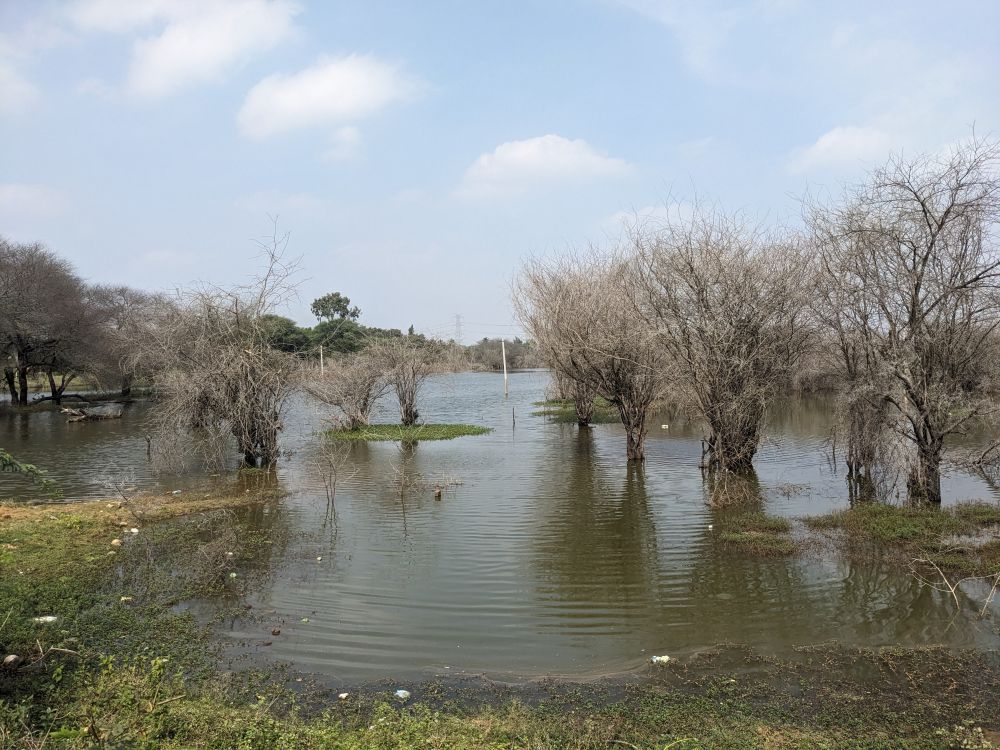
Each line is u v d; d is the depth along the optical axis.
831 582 9.20
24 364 40.09
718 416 15.02
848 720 5.78
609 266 19.77
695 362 15.14
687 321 15.22
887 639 7.46
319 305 72.38
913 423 12.54
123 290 50.88
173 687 6.00
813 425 26.03
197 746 4.87
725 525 11.99
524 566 10.03
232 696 6.18
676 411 25.45
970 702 6.08
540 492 15.13
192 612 8.25
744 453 16.50
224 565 9.78
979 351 12.47
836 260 13.31
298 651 7.25
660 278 15.37
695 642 7.48
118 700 5.44
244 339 18.36
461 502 14.20
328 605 8.52
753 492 14.62
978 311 11.84
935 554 9.95
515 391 55.22
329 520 12.72
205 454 18.30
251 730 5.08
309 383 25.23
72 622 7.64
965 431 14.16
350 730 5.59
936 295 11.96
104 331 42.12
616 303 17.89
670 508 13.48
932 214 11.77
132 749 4.50
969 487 14.66
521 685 6.54
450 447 22.67
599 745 5.32
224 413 17.83
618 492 15.03
